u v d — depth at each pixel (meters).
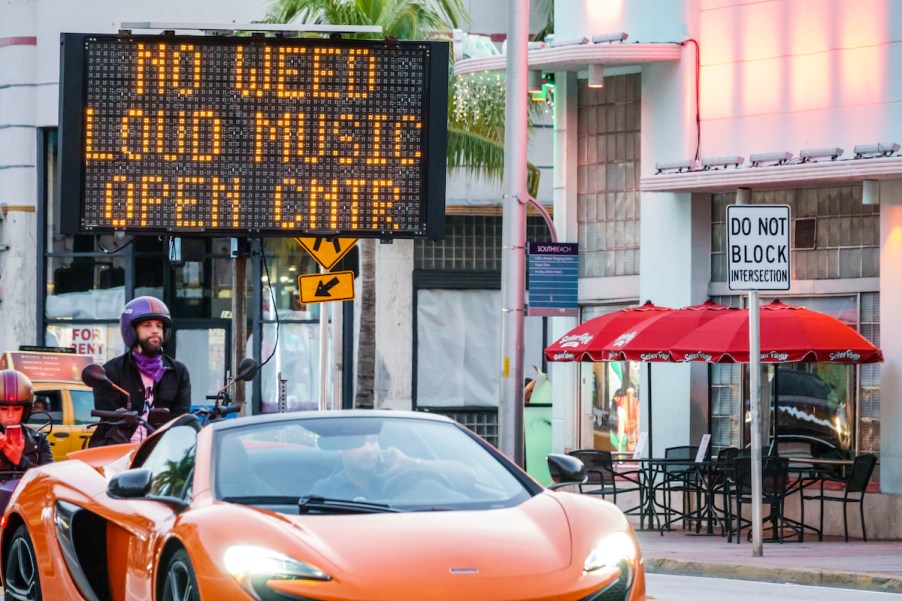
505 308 49.53
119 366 33.97
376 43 45.16
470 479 20.66
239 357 48.69
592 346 49.62
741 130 53.38
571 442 60.19
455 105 75.06
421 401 86.81
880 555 43.09
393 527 18.62
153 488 22.12
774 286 40.88
